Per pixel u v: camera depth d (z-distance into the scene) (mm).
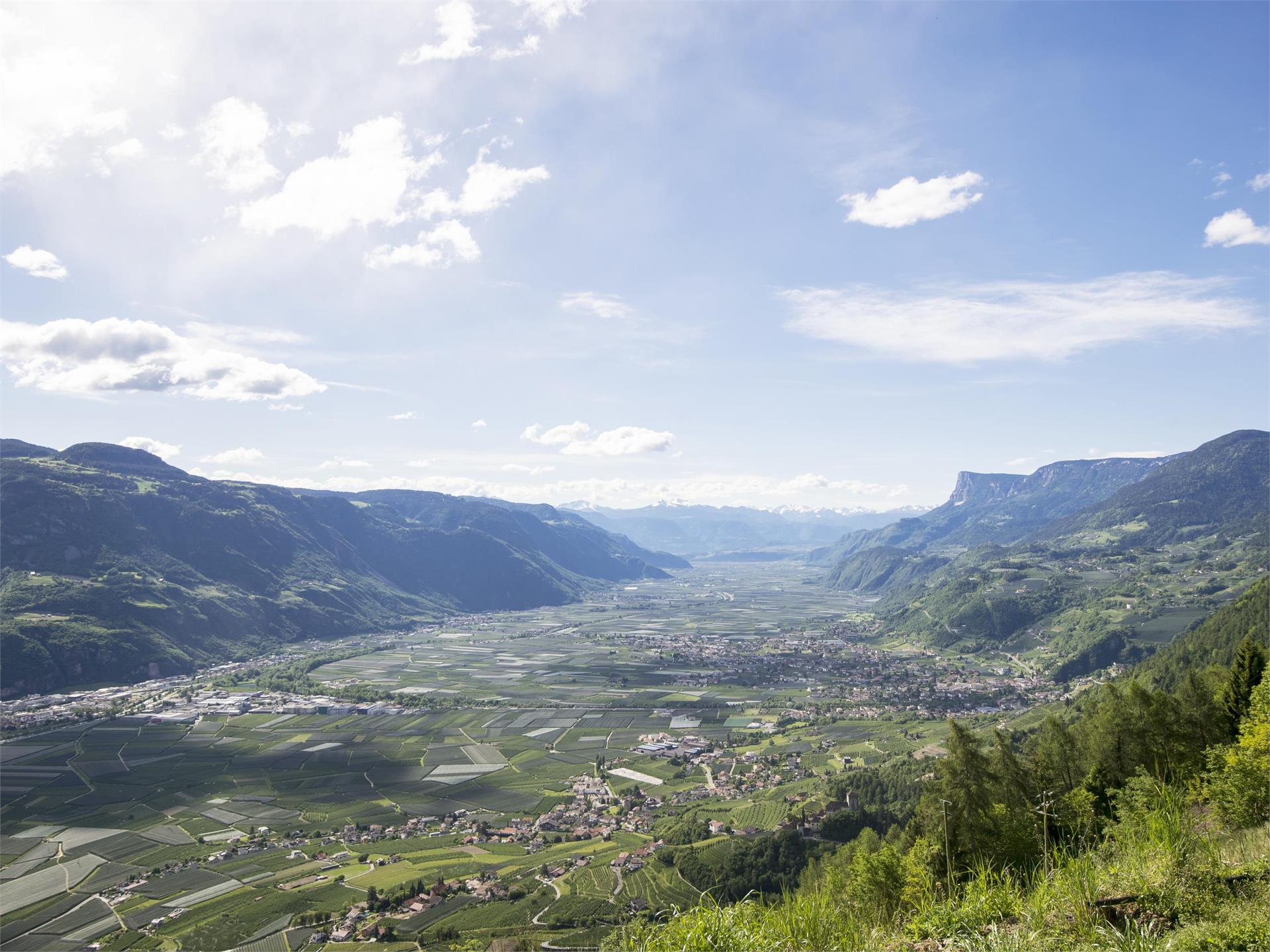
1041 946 12039
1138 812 17688
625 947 14094
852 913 17625
